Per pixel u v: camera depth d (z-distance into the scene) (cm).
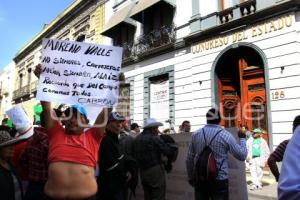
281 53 1258
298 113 1194
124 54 2083
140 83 1962
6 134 398
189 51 1653
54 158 359
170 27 1761
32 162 455
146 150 672
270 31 1298
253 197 1009
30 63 3775
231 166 582
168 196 701
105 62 430
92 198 363
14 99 4116
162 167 679
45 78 411
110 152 533
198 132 534
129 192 763
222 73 1536
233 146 512
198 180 510
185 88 1656
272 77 1280
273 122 1260
